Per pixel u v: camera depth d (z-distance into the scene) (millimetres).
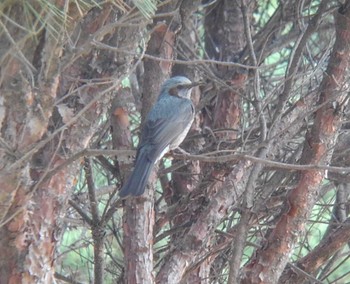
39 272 8234
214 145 13070
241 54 14633
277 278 10953
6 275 8133
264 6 17297
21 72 7402
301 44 11734
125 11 7945
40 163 8367
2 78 7234
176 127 10859
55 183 8383
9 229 8008
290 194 11016
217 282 13406
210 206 11492
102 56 9039
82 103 8766
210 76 12742
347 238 11945
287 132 11844
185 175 13781
